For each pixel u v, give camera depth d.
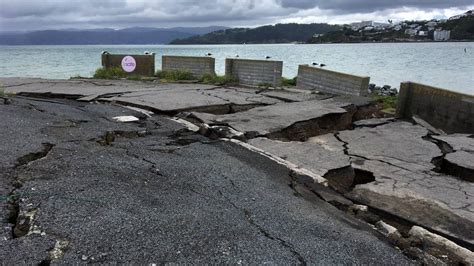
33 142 5.15
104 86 13.04
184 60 16.81
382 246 3.41
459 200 4.75
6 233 2.87
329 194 4.70
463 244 3.79
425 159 6.36
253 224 3.45
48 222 3.05
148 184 4.11
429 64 39.50
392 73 30.20
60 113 7.48
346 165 5.80
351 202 4.57
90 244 2.80
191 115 8.52
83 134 5.97
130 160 4.88
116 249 2.78
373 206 4.54
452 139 7.70
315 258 2.99
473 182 5.61
